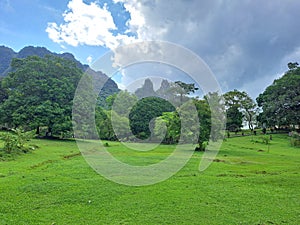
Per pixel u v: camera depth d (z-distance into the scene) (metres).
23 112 32.06
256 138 39.91
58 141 28.92
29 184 10.02
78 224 6.79
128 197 8.88
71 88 34.16
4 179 10.81
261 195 9.40
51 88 33.25
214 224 6.91
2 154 17.03
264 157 21.42
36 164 14.70
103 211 7.68
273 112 48.97
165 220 7.09
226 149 27.17
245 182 11.30
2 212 7.45
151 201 8.54
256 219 7.27
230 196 9.20
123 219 7.12
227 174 13.10
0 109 33.50
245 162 17.94
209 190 9.88
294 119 46.22
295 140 33.09
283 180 11.73
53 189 9.52
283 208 8.16
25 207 7.88
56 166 13.97
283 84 49.06
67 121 31.64
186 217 7.31
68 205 8.12
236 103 48.41
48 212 7.55
